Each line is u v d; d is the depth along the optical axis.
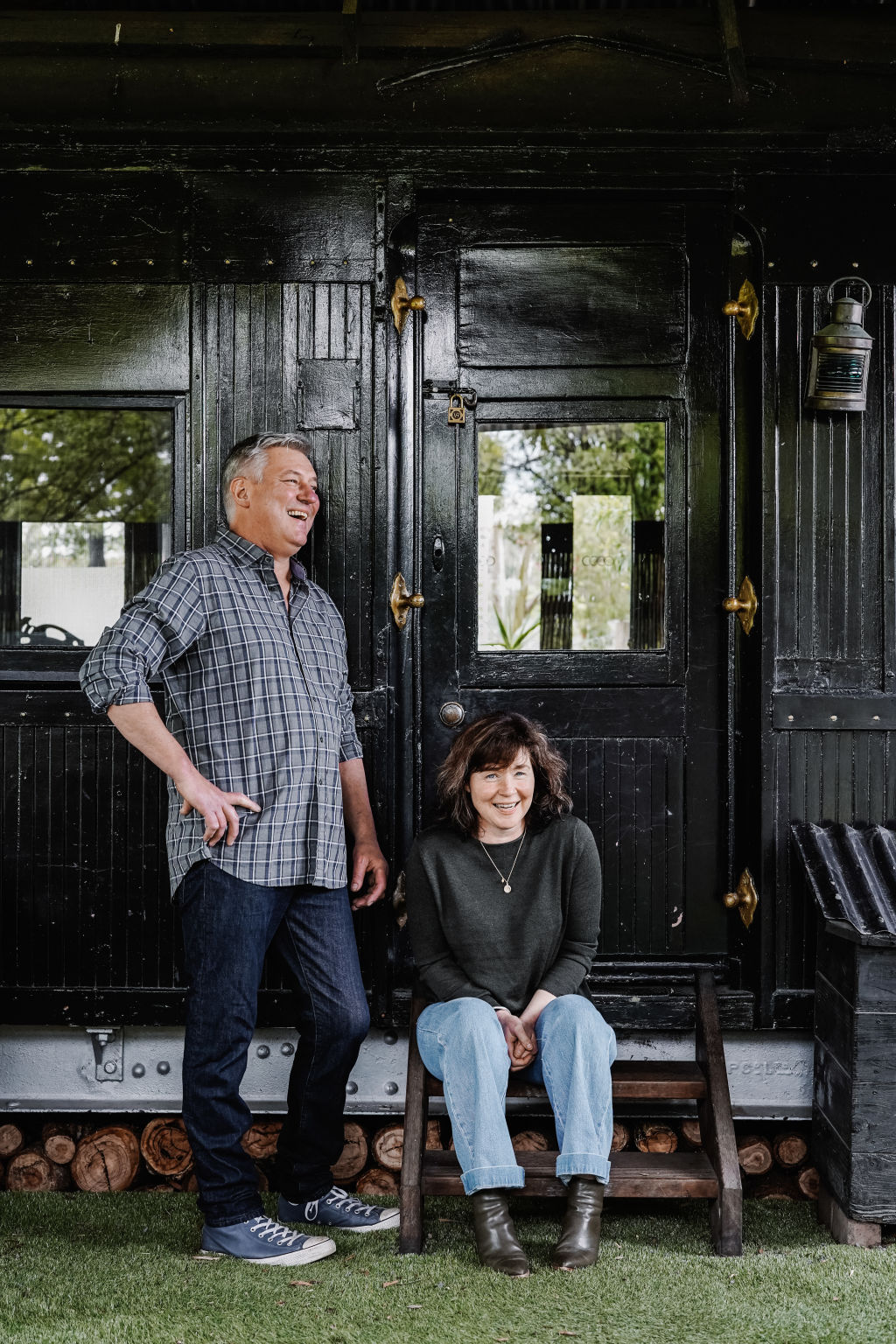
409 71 2.77
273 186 2.86
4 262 2.86
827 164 2.84
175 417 2.87
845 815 2.82
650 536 2.92
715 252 2.89
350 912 2.52
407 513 2.91
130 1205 2.69
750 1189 2.80
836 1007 2.56
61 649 2.88
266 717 2.35
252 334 2.85
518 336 2.90
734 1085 2.82
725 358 2.90
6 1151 2.83
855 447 2.84
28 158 2.85
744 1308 2.13
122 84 2.77
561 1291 2.20
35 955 2.82
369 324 2.86
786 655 2.83
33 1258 2.37
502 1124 2.29
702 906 2.87
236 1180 2.36
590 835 2.55
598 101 2.79
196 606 2.33
